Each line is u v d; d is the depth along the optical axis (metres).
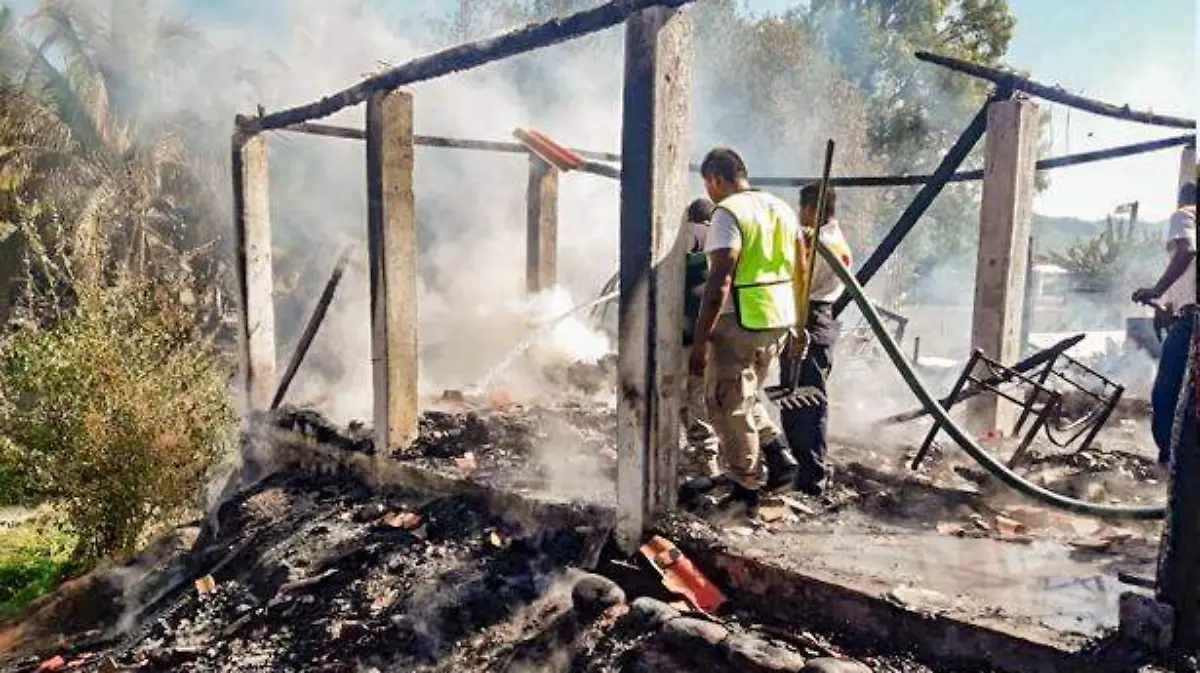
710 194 4.01
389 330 5.38
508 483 4.61
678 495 3.94
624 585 3.59
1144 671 2.40
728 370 3.73
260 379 7.00
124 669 4.36
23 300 11.23
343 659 3.81
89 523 6.78
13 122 14.82
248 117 6.68
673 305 3.71
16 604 6.40
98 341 6.86
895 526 3.81
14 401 6.84
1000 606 2.89
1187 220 4.66
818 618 3.14
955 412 6.71
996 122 5.48
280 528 5.20
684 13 3.61
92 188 15.05
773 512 3.90
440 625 3.78
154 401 6.89
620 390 3.70
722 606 3.33
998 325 5.50
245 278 6.87
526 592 3.79
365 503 5.18
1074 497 4.24
